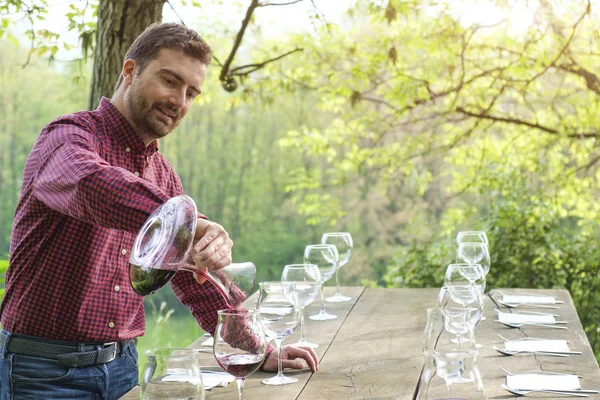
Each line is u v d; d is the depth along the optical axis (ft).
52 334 6.48
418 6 18.52
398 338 7.75
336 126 24.75
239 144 72.84
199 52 6.53
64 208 5.28
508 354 6.93
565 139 23.04
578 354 6.93
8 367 6.52
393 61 19.25
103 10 11.00
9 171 67.56
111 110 6.68
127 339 7.02
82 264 6.40
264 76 21.17
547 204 18.39
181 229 4.73
